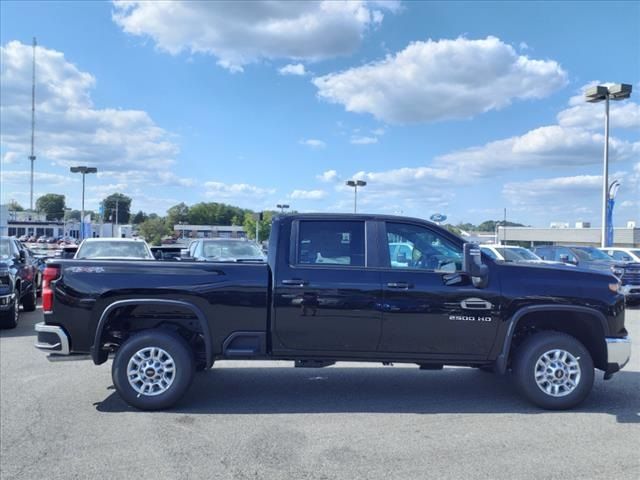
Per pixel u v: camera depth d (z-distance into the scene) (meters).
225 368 7.68
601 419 5.44
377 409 5.77
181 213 135.00
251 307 5.79
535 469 4.23
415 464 4.33
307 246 5.93
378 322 5.75
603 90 25.05
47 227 105.75
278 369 7.62
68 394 6.34
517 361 5.80
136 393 5.66
